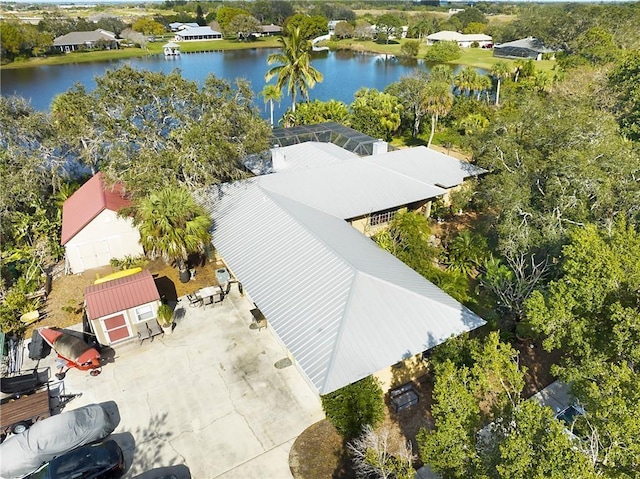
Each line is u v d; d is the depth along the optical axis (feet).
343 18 637.71
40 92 253.03
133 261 87.25
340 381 48.16
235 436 53.11
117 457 48.11
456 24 505.66
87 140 103.09
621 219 54.54
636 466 29.86
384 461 41.04
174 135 86.22
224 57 398.83
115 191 91.86
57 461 46.57
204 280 82.79
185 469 49.39
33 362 64.08
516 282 70.33
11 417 52.47
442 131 182.50
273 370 62.49
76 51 402.11
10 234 92.02
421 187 96.53
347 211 86.74
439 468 35.94
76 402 57.57
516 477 28.91
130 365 63.46
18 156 102.53
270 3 585.22
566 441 28.55
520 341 66.44
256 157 106.42
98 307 64.18
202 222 77.05
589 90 136.67
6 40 339.57
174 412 56.24
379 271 63.00
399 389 57.16
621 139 86.63
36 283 78.54
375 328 54.13
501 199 79.36
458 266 83.30
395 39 485.56
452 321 57.11
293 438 52.80
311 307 58.13
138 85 85.25
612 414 31.09
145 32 476.95
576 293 46.14
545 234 73.05
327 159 107.96
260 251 71.97
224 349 66.33
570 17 328.70
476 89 196.54
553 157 76.18
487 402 46.09
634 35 280.10
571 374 42.78
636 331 39.73
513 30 420.77
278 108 225.35
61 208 100.89
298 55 167.73
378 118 165.78
